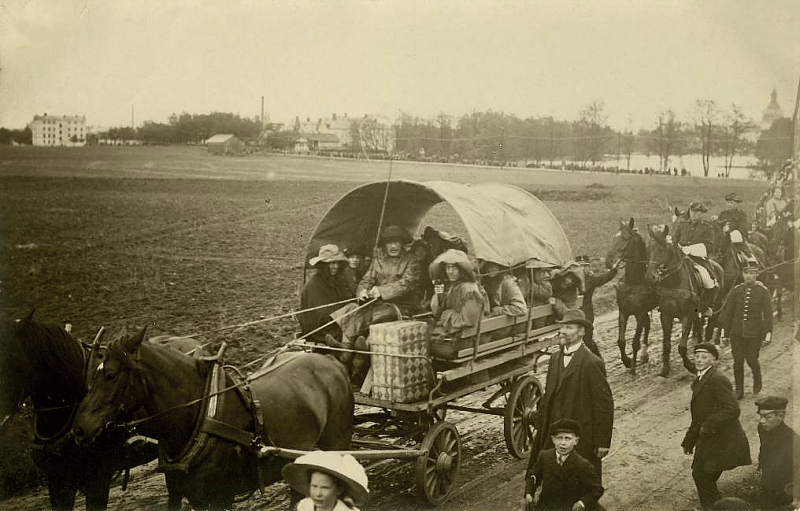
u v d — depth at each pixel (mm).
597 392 6395
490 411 7602
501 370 7566
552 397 6500
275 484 7215
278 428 5660
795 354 9984
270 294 8914
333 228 7910
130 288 8445
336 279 7730
